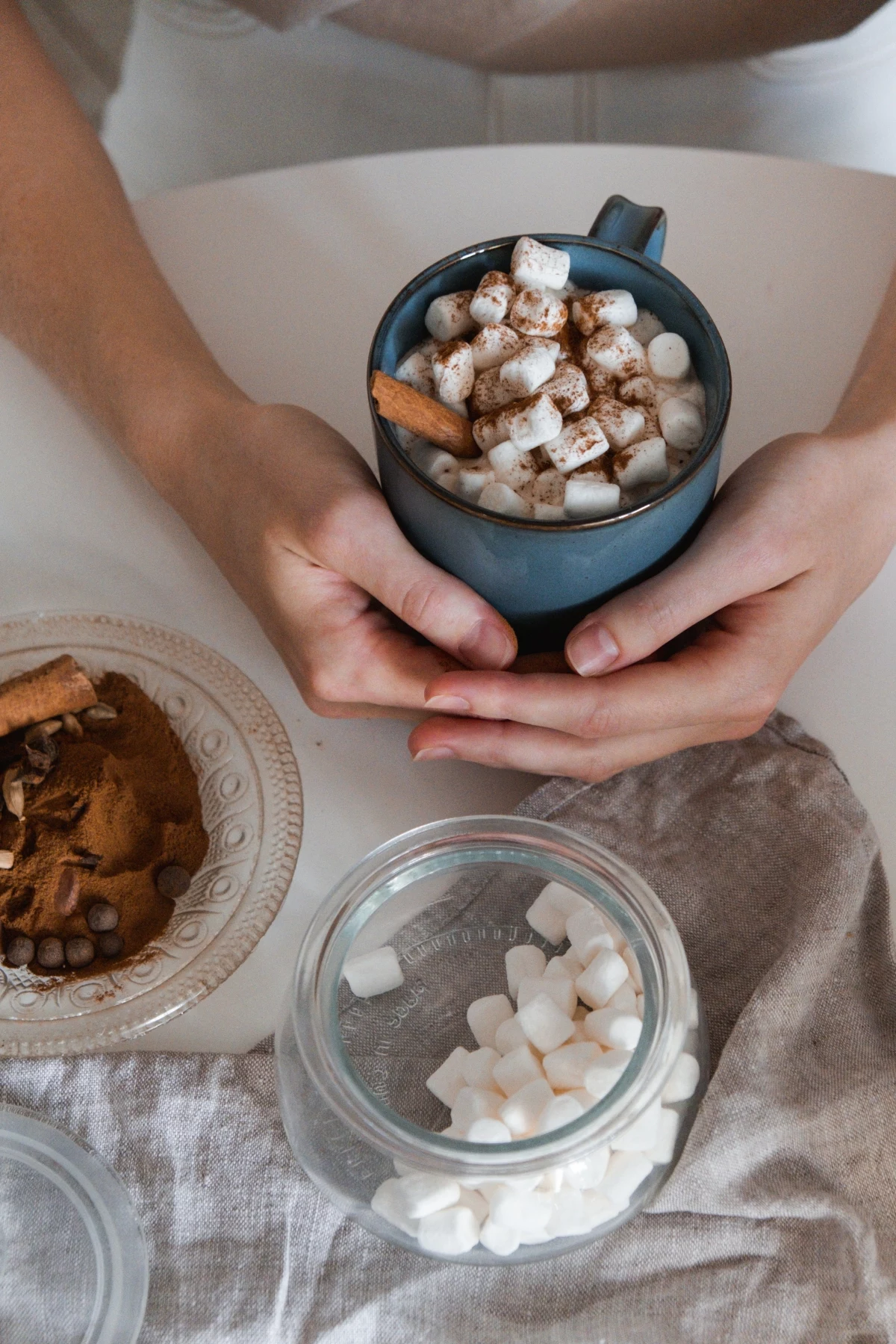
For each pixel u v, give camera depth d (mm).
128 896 572
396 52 902
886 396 616
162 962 556
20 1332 509
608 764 570
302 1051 479
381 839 577
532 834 503
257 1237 524
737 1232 519
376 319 682
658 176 708
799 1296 511
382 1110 465
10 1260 518
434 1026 519
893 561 630
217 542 597
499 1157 458
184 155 984
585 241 533
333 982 487
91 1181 526
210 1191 529
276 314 683
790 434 597
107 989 552
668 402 521
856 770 587
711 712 556
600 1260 518
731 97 922
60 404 667
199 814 583
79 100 966
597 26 849
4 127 688
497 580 518
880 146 941
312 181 716
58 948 560
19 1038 543
